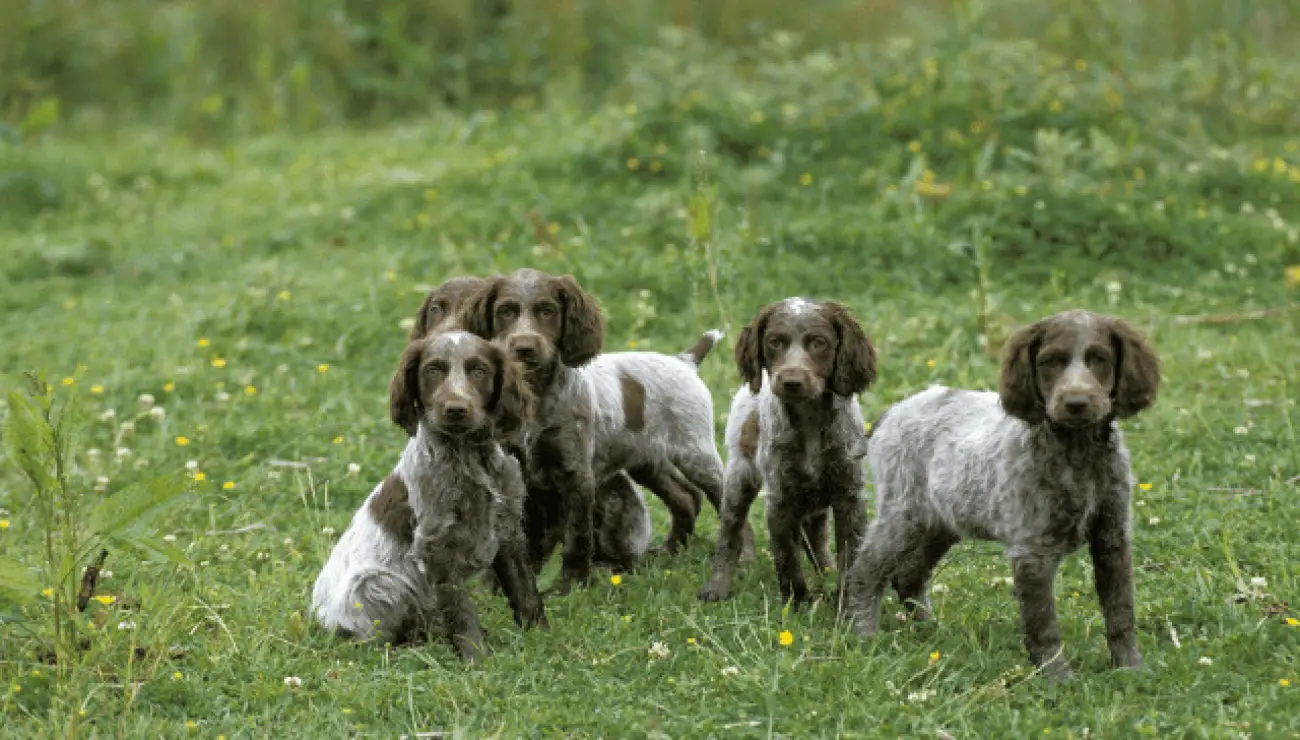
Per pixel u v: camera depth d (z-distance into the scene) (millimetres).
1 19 25703
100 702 6980
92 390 12289
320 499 10523
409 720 6906
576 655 7594
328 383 12844
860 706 6754
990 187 15898
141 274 16672
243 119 24562
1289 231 15195
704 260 13734
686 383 9844
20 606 7621
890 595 8562
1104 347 6754
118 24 26891
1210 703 6754
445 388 7438
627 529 9539
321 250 16781
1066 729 6453
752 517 10148
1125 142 17406
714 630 7961
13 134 22344
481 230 16625
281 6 26953
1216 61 20250
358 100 26172
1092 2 20688
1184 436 10875
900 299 14055
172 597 8273
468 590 8414
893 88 19000
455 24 26828
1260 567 8617
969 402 7605
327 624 7980
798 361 7895
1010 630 7793
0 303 15734
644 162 18031
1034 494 6949
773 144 18156
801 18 24797
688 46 23438
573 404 8945
